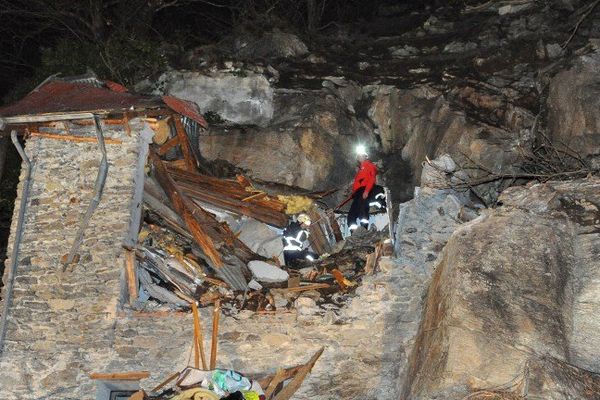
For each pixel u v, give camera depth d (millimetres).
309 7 23641
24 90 18891
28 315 12805
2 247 18109
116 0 22391
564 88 17109
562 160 14570
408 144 18078
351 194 14797
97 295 12758
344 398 11797
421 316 12109
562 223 10828
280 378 11844
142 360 12352
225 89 18688
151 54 19031
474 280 10141
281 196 14938
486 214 11266
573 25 19266
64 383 12336
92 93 14141
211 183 14758
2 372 12500
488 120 17609
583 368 9539
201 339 12336
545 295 9984
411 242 12961
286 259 14508
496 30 20375
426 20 22891
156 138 14203
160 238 13703
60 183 13555
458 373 9477
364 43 21953
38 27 22922
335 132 17922
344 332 12250
